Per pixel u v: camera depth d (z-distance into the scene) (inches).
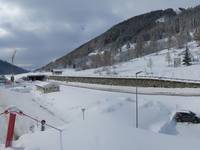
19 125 2041.1
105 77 3868.1
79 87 3941.9
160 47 7091.5
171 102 2511.1
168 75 3491.6
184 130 2039.9
